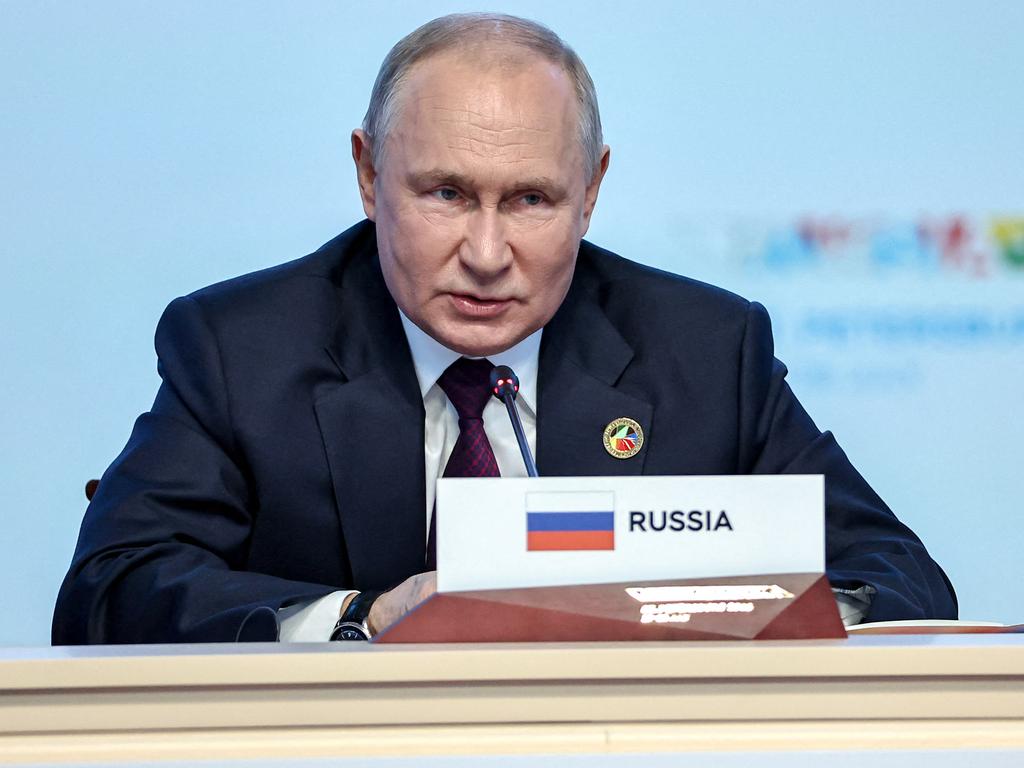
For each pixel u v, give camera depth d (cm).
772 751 344
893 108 969
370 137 684
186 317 721
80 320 922
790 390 772
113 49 930
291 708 347
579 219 675
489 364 711
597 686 352
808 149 964
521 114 637
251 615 543
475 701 350
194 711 346
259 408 695
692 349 745
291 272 748
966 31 977
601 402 719
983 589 961
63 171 923
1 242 917
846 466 748
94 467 918
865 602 603
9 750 339
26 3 923
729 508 400
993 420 963
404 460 697
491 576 383
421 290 662
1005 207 973
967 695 358
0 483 910
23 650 362
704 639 379
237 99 938
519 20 668
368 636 524
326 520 692
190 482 675
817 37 969
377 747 344
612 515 394
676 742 349
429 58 649
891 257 963
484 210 646
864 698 356
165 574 612
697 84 962
